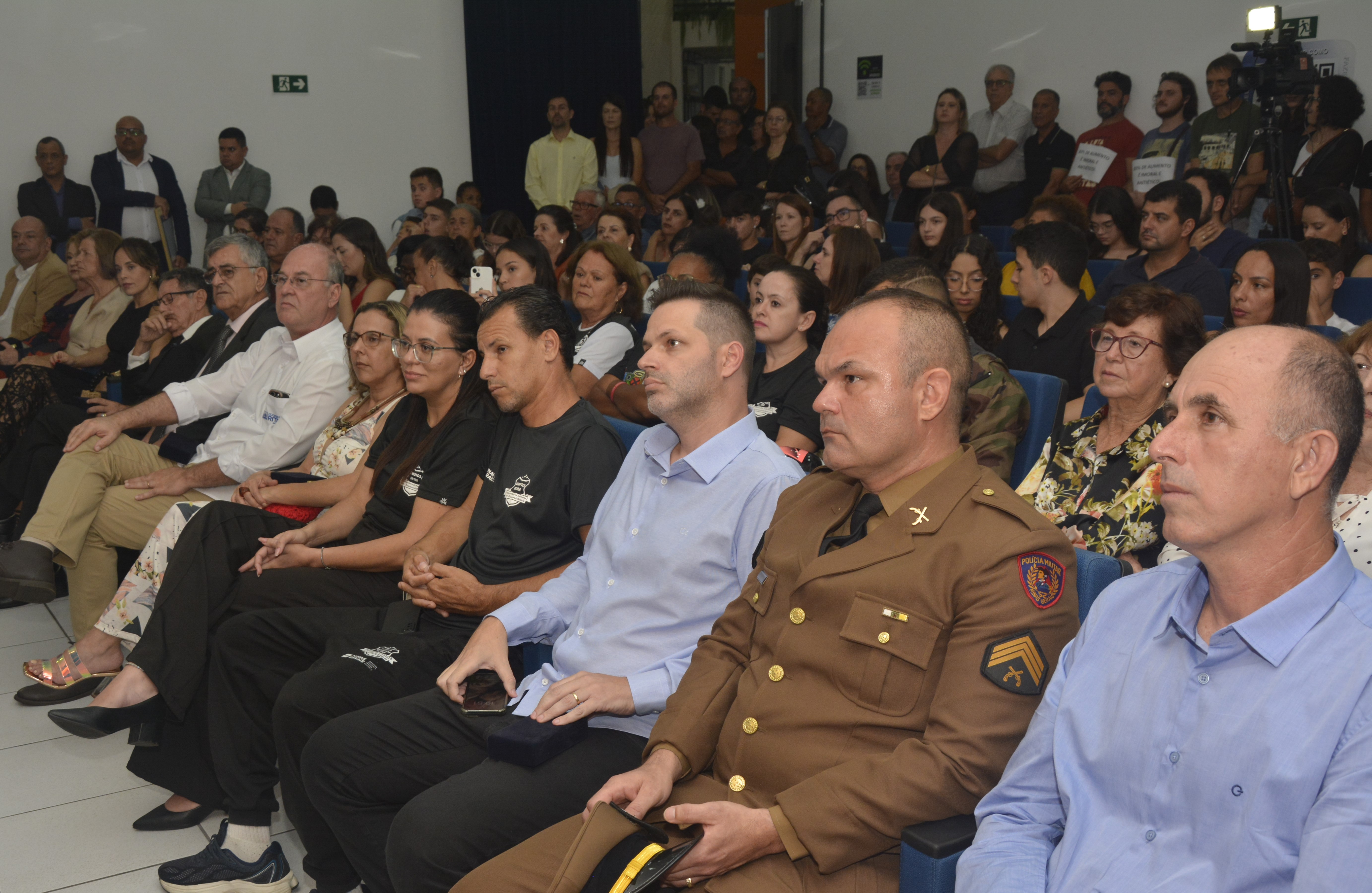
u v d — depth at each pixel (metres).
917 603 1.35
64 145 7.47
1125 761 1.13
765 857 1.33
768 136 7.58
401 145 8.61
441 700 1.87
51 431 3.52
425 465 2.41
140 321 4.54
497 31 8.66
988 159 6.83
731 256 4.03
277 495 2.70
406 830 1.56
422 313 2.38
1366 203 5.00
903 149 7.77
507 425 2.24
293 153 8.22
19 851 2.25
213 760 2.13
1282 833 1.00
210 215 7.77
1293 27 5.69
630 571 1.81
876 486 1.47
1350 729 0.99
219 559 2.32
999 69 6.78
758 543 1.70
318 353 3.12
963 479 1.41
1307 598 1.04
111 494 3.05
